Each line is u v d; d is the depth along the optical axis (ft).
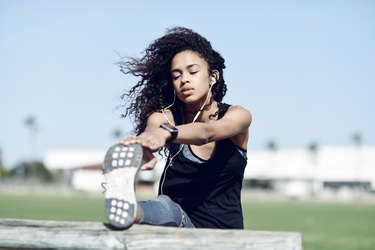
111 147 10.21
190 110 13.42
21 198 207.31
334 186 383.65
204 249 9.45
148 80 13.80
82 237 10.02
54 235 10.18
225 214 12.94
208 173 12.82
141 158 10.02
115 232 9.87
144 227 10.08
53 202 175.83
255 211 165.68
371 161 377.91
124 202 9.92
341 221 121.08
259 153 392.27
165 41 13.23
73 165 397.60
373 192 376.07
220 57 13.37
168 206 11.93
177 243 9.55
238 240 9.31
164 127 10.85
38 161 404.98
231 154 12.75
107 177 10.03
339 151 381.19
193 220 12.97
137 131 14.05
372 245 64.49
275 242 9.20
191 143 11.23
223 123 11.75
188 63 12.88
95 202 182.39
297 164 384.88
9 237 10.46
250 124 12.45
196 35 13.14
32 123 401.29
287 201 291.17
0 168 401.08
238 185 13.10
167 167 13.16
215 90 13.51
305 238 76.18
